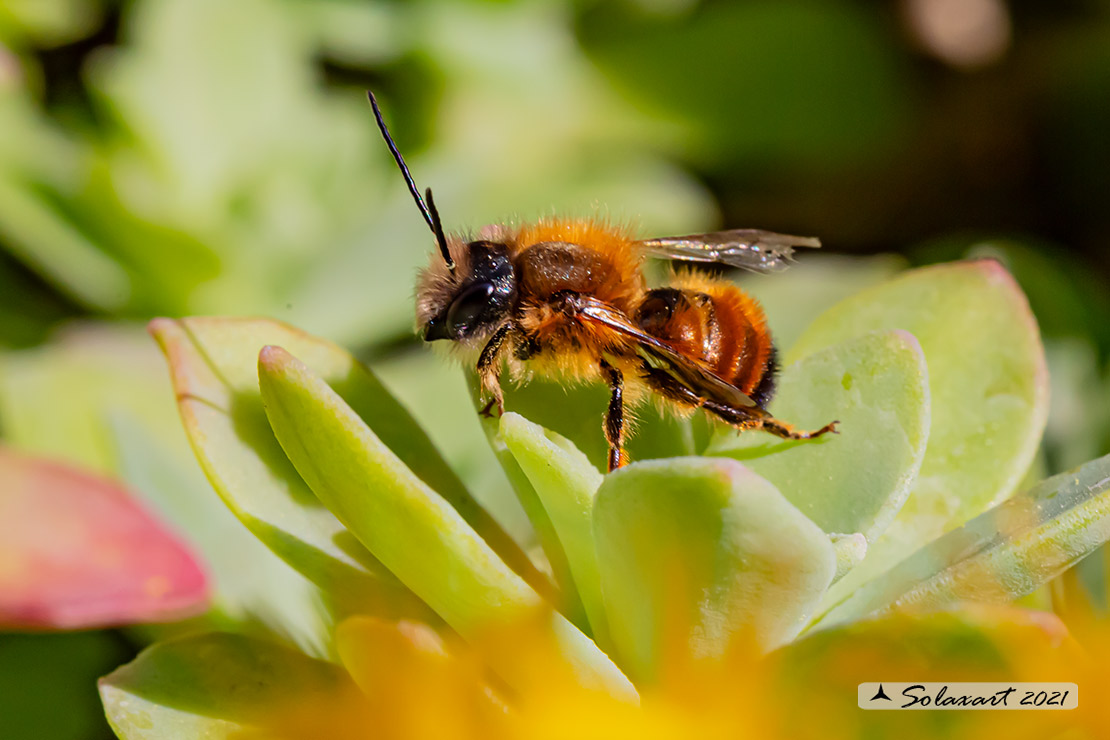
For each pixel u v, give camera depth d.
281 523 0.09
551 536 0.09
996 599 0.08
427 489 0.08
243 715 0.09
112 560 0.09
